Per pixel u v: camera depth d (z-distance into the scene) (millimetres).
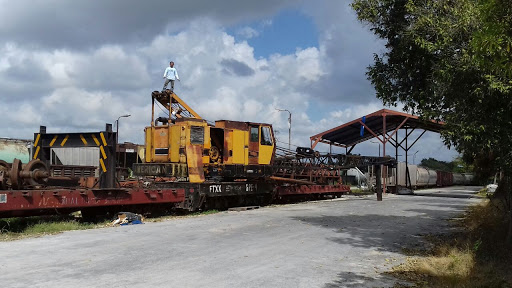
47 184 13578
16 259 8141
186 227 13000
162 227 12914
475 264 8297
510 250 9117
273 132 22391
